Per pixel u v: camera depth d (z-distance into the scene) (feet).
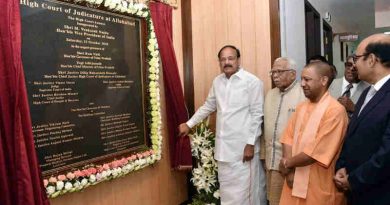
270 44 10.43
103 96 7.95
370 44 5.40
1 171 5.29
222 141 9.43
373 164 5.04
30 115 6.23
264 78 10.57
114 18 8.27
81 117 7.34
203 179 10.37
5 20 5.49
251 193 9.34
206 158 10.34
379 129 5.25
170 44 9.93
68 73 7.04
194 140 10.46
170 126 10.25
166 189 10.44
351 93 8.74
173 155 10.37
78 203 7.38
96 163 7.63
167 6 9.94
